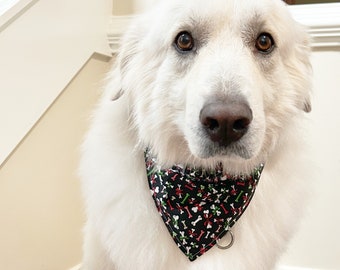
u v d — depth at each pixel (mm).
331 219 1605
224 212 945
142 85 954
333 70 1557
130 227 963
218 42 820
